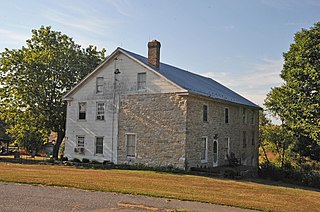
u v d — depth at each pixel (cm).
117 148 2681
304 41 3003
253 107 3472
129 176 1948
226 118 2994
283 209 1186
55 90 3353
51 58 3272
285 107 3095
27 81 3253
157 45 2712
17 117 3309
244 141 3347
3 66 3259
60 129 3453
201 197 1302
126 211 1028
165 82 2500
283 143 3381
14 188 1350
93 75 2862
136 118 2612
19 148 4762
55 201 1126
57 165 2703
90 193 1292
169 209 1070
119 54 2734
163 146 2461
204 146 2633
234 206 1170
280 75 3334
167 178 1941
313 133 2828
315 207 1309
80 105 2917
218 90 3250
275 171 2678
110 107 2755
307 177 2570
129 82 2672
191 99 2461
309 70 2908
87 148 2834
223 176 2270
